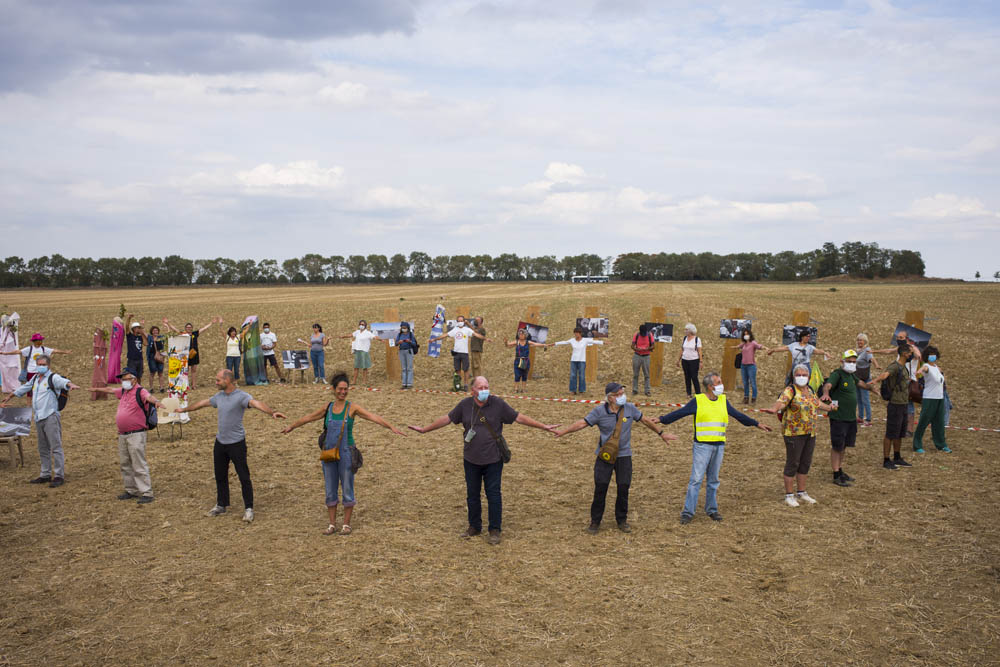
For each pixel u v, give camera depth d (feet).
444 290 370.53
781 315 148.97
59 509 29.66
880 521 27.25
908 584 21.71
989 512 28.07
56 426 33.09
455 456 38.65
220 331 125.08
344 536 26.45
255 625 19.45
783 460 36.99
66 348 98.17
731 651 17.98
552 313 159.84
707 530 26.76
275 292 373.61
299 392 61.77
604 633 18.90
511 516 28.81
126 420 30.07
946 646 18.12
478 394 25.79
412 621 19.57
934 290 283.18
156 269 572.51
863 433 43.24
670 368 74.59
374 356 89.92
